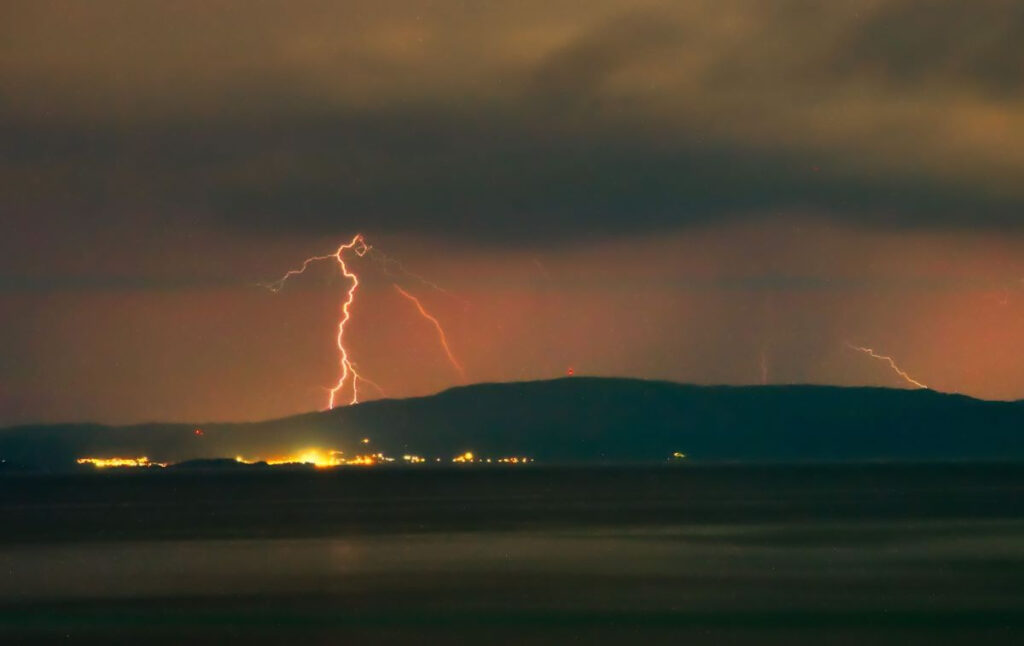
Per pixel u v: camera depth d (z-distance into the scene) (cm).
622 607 4772
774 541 7688
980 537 7794
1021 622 4303
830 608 4666
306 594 5288
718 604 4809
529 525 9594
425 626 4388
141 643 4103
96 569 6425
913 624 4281
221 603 5019
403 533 8838
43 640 4178
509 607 4816
